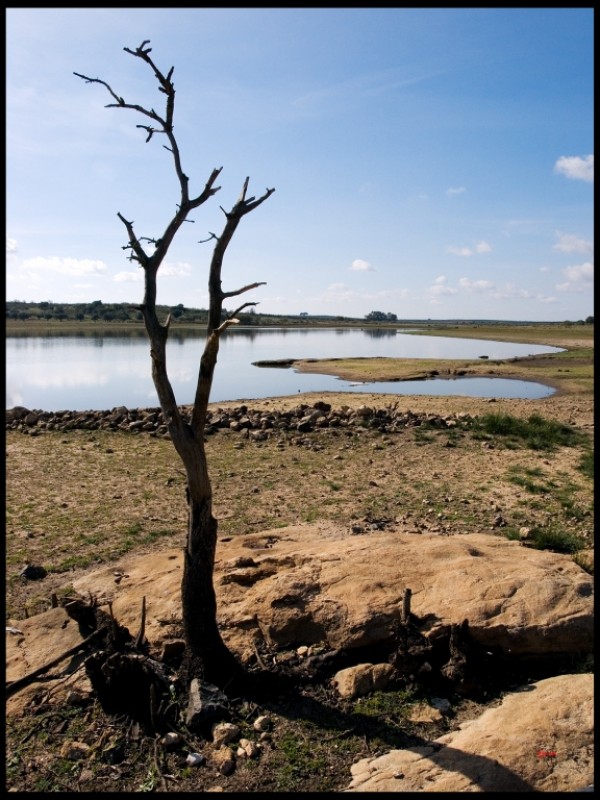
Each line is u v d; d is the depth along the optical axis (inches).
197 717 213.3
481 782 181.5
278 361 2039.9
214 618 236.7
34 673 232.1
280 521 428.8
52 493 492.4
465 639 241.9
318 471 560.1
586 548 367.2
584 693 218.8
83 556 365.7
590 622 251.4
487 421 735.1
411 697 232.5
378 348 2876.5
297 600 268.1
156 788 190.7
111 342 3031.5
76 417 778.2
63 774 197.5
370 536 337.7
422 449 645.9
